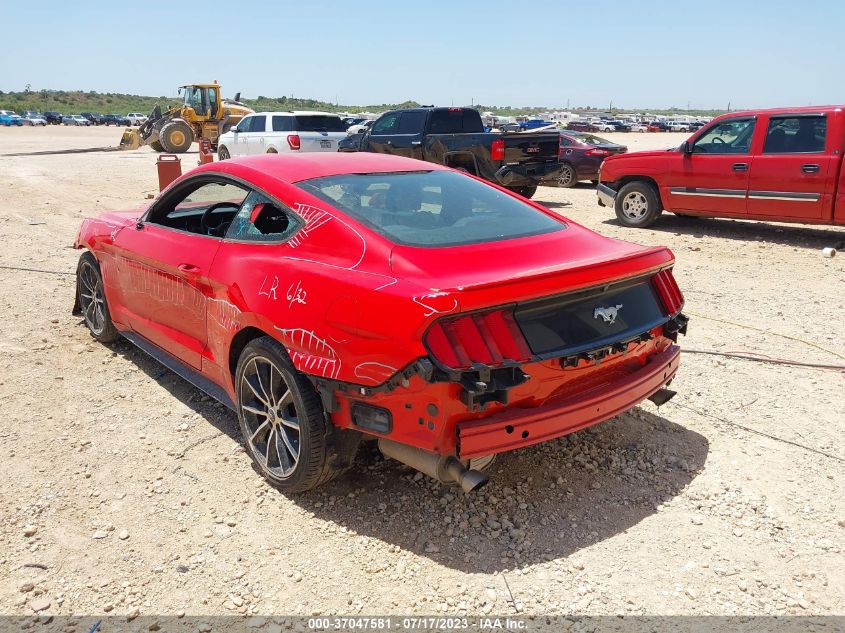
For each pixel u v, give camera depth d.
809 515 3.23
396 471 3.63
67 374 4.88
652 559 2.93
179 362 4.46
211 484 3.51
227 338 3.64
